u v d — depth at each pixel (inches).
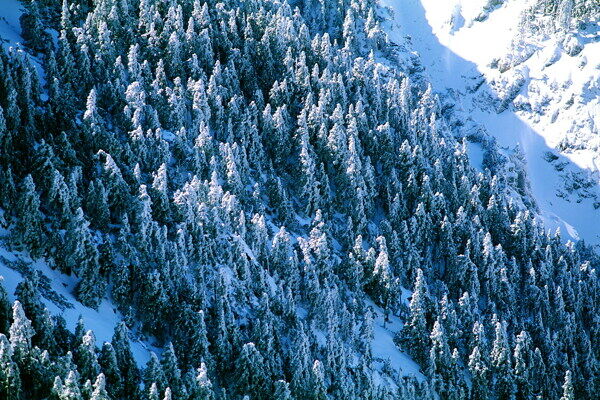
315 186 4972.9
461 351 4680.1
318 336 4121.6
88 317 3257.9
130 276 3528.5
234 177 4520.2
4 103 3890.3
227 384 3452.3
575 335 5275.6
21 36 4982.8
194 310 3555.6
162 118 4830.2
